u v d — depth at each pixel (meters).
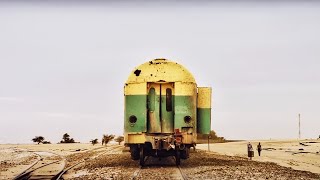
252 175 16.09
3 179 15.89
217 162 22.39
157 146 18.45
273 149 47.78
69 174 18.03
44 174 17.62
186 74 19.36
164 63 19.56
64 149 46.12
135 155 19.97
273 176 15.94
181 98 18.94
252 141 72.69
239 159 26.91
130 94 19.06
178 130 18.56
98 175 16.47
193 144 18.88
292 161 27.70
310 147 52.50
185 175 15.40
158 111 19.08
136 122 18.78
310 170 20.88
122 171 17.33
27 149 46.03
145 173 16.28
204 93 19.91
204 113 19.75
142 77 19.17
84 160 26.16
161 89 19.28
